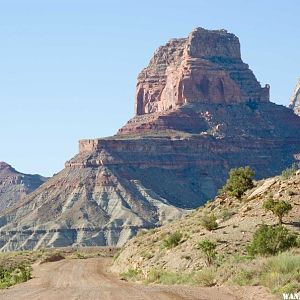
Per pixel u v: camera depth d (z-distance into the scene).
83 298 39.41
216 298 38.91
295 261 44.72
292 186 80.06
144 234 105.69
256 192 83.81
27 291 48.31
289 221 70.50
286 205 70.19
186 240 76.69
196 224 85.38
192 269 63.41
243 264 50.06
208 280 48.78
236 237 68.62
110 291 44.19
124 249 107.56
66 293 43.59
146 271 73.69
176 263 67.88
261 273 45.69
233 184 91.12
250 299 38.25
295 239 58.72
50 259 139.62
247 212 77.75
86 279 76.06
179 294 41.31
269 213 74.44
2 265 119.69
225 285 46.28
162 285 51.97
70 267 107.31
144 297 39.59
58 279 77.69
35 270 103.19
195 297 39.41
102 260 126.69
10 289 55.12
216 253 63.78
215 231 74.56
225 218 80.31
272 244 58.06
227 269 50.09
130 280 71.44
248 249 61.28
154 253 80.81
